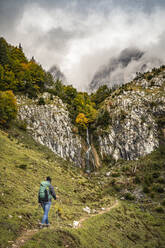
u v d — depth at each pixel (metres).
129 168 59.06
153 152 69.69
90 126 87.69
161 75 106.81
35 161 28.33
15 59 93.62
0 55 78.31
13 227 8.32
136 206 33.06
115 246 13.16
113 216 20.55
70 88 105.12
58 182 25.12
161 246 18.03
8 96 53.78
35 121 64.69
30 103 70.44
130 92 101.38
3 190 13.57
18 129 55.53
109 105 97.81
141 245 16.56
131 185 46.38
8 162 22.45
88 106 96.75
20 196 14.02
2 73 70.81
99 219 17.22
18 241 7.33
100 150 76.81
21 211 10.79
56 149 62.97
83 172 62.78
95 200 25.56
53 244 7.98
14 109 54.31
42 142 59.75
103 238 13.28
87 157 70.81
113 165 69.69
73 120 80.38
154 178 48.81
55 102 81.50
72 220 14.07
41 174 24.16
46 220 9.22
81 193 25.52
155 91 96.75
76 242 9.50
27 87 78.19
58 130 69.62
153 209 32.09
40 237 7.96
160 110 83.31
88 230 12.78
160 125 78.44
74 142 71.38
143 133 76.19
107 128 83.94
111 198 32.91
